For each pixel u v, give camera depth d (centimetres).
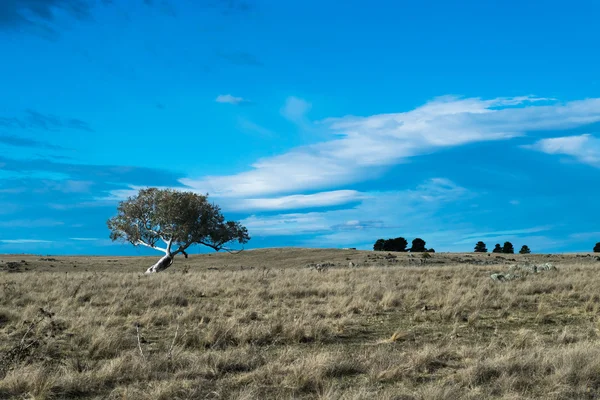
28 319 1158
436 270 2475
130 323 1151
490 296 1498
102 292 1647
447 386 639
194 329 1070
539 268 2447
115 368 730
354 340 1020
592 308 1331
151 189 4775
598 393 636
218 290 1773
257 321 1188
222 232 4766
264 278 2186
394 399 614
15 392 652
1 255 7462
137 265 6094
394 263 5100
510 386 648
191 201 4644
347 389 666
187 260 6944
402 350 905
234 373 752
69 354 878
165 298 1522
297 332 1007
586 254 6394
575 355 745
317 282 1970
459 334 1059
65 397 648
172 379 677
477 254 6462
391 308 1388
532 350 827
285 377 696
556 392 628
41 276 2295
